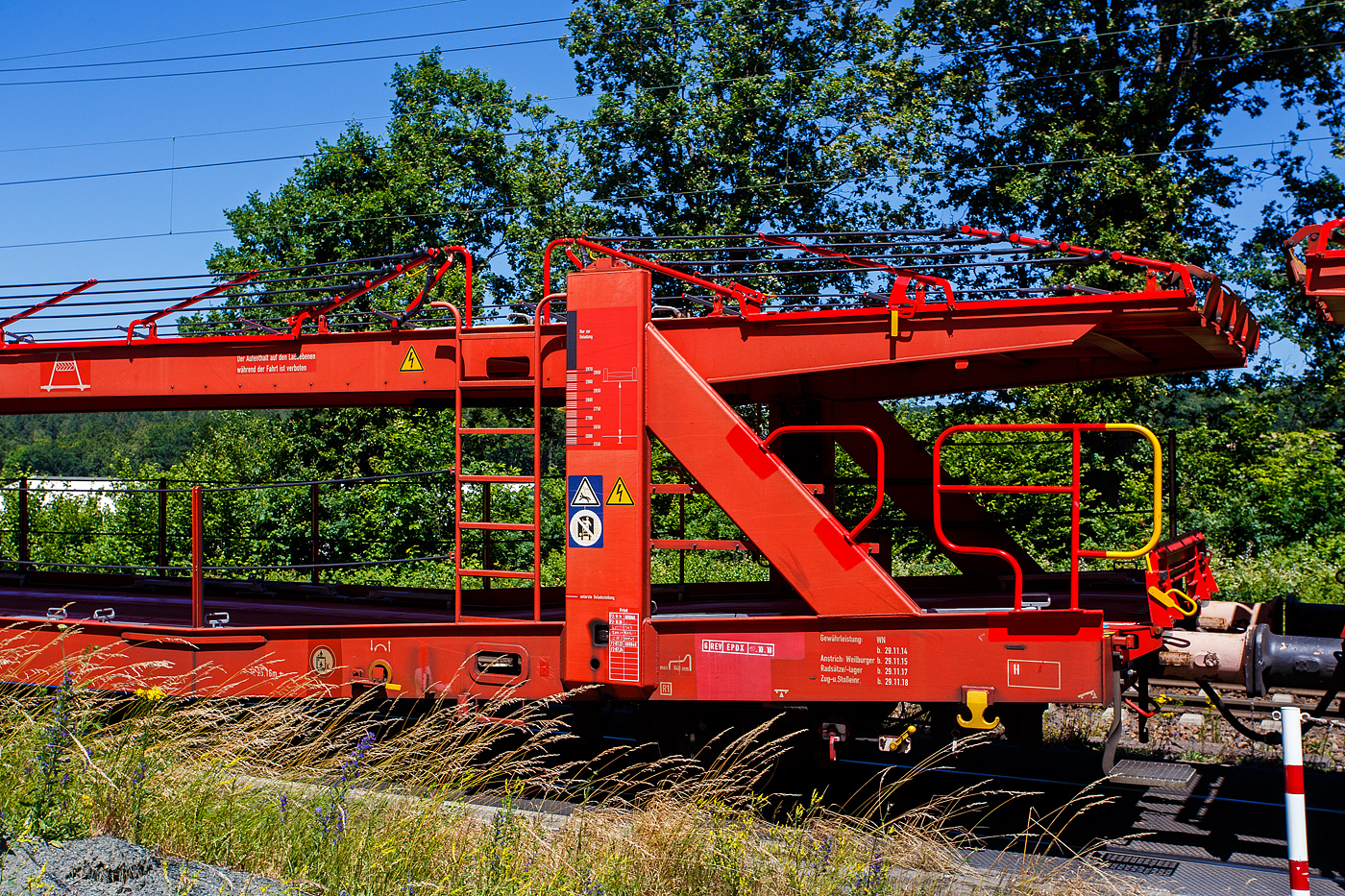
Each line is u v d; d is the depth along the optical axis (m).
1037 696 5.50
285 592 10.07
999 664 5.57
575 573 6.18
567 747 7.27
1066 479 17.50
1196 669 6.30
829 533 5.83
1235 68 21.03
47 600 9.92
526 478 6.43
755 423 10.20
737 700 6.02
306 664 6.72
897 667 5.70
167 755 5.17
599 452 6.15
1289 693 8.28
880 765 7.80
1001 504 17.66
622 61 22.33
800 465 7.68
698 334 6.25
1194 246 19.47
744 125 21.33
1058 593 8.16
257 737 5.63
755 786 6.45
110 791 4.57
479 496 18.70
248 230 27.31
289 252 26.09
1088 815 6.69
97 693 6.62
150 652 6.98
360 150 27.78
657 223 22.14
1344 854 5.98
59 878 3.69
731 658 5.97
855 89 20.98
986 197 21.47
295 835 4.54
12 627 7.29
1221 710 6.59
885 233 6.47
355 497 18.41
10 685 7.41
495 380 6.54
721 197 21.42
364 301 23.05
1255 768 7.68
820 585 5.84
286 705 6.46
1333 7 19.73
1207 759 7.98
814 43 22.00
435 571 18.12
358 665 6.65
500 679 6.36
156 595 10.45
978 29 21.11
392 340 6.85
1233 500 18.31
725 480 5.99
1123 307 5.56
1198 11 19.88
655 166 22.22
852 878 4.73
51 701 6.13
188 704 6.84
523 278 24.22
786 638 5.89
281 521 18.39
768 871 4.75
